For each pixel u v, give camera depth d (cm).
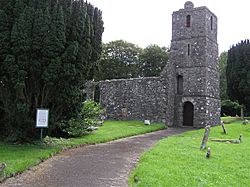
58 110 1339
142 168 868
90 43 1369
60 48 1197
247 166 987
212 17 2852
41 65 1200
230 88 3175
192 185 716
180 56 2775
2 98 1256
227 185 744
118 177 817
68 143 1325
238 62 3097
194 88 2670
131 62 4806
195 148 1311
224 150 1287
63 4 1264
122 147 1355
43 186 716
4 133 1373
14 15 1199
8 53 1183
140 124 2472
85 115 1722
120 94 2897
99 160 1038
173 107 2739
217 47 2939
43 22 1182
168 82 2642
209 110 2666
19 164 872
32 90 1248
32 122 1256
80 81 1330
